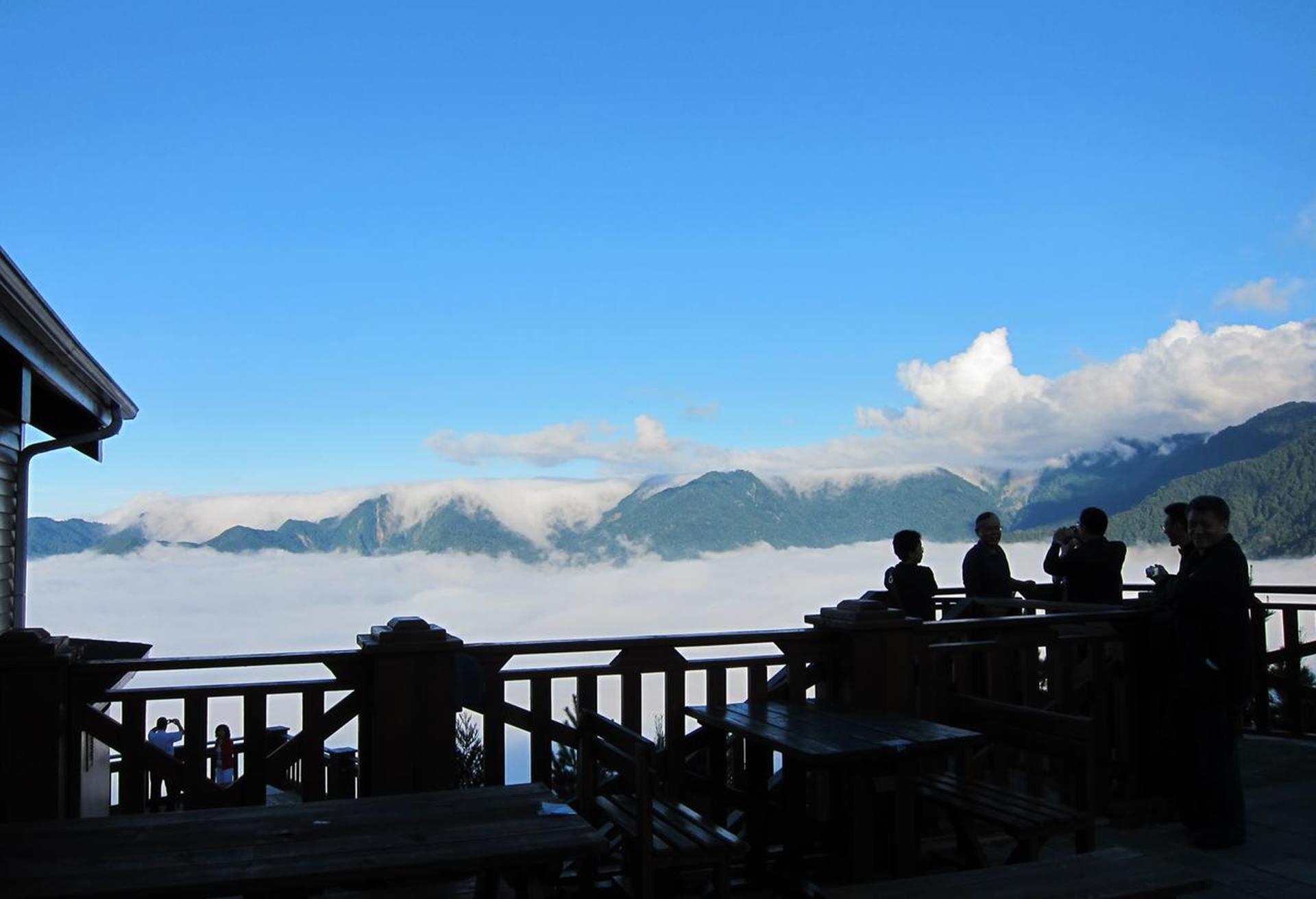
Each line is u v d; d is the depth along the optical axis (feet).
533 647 15.57
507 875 12.15
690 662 16.71
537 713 15.71
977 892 10.91
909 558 25.46
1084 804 14.16
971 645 18.51
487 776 15.38
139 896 9.20
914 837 13.89
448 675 14.79
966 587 27.32
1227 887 15.75
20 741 13.23
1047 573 25.46
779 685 17.93
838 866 15.96
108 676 13.87
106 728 13.88
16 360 24.64
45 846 10.46
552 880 15.06
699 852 12.54
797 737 13.96
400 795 12.35
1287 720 27.27
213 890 9.36
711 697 16.89
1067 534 26.73
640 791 12.44
